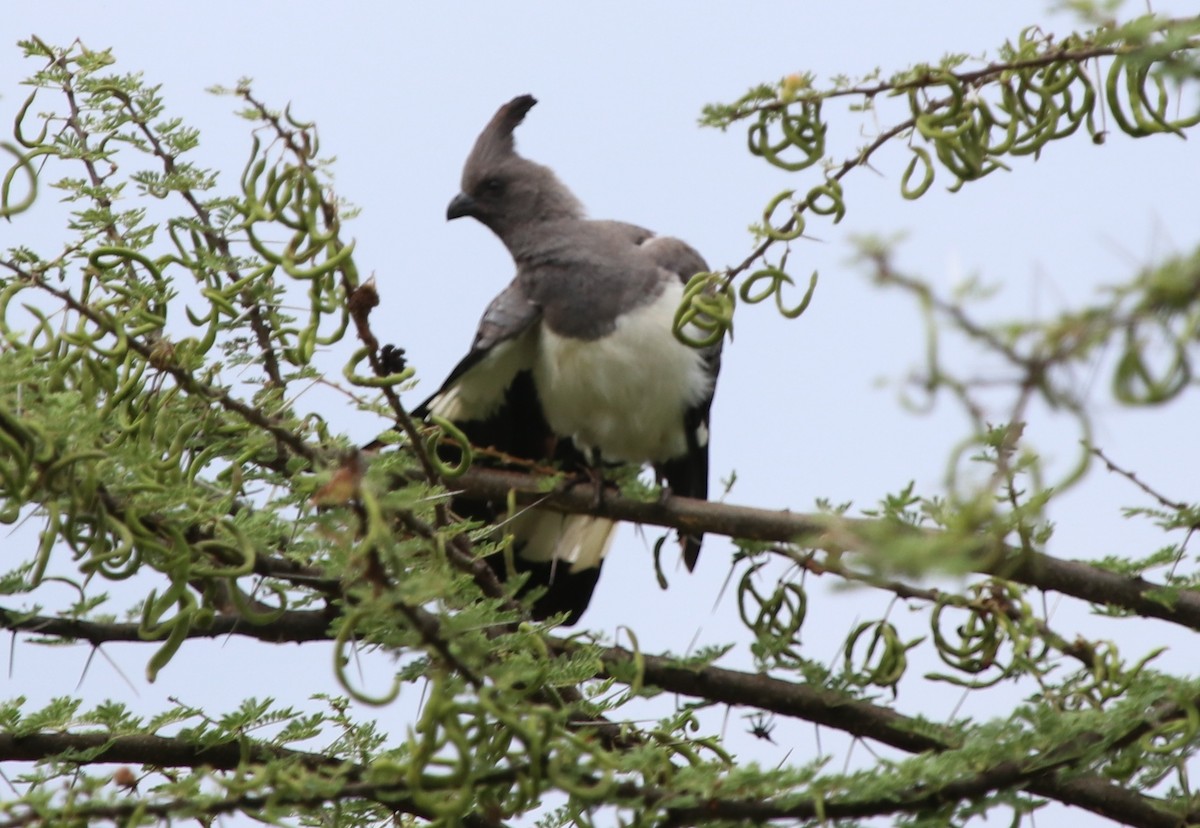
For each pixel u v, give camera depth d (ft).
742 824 23.53
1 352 23.70
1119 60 24.17
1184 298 12.37
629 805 22.70
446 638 20.80
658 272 40.65
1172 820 26.11
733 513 32.07
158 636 28.22
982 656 28.40
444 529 24.32
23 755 27.37
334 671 18.92
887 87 25.82
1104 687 26.58
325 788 22.27
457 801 19.86
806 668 29.99
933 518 14.93
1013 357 12.75
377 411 24.52
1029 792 26.16
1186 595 28.40
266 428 24.17
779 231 27.32
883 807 24.09
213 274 29.19
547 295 40.34
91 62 30.25
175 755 27.61
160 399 25.00
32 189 23.40
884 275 12.96
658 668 30.14
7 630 27.78
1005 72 25.95
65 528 22.02
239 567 22.54
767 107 26.18
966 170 26.45
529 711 21.35
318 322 26.05
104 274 26.99
